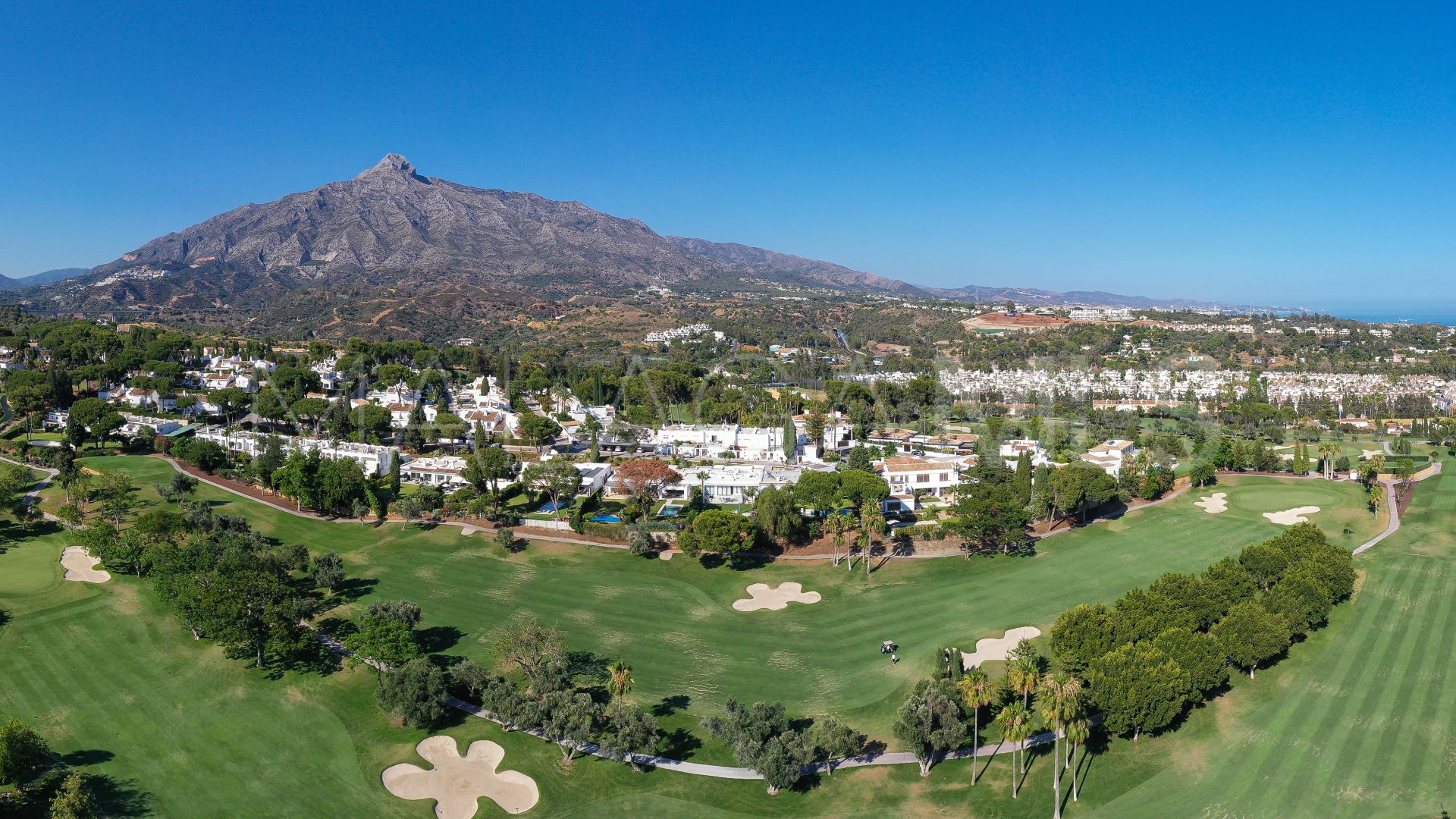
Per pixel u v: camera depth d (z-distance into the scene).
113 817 62.69
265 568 97.50
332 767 70.69
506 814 65.00
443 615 104.06
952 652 83.50
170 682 83.56
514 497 154.88
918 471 160.12
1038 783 68.81
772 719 72.12
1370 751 72.31
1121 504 155.75
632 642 97.12
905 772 70.50
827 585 115.31
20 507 126.50
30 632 92.69
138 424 190.62
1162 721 72.38
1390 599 106.31
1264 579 102.69
